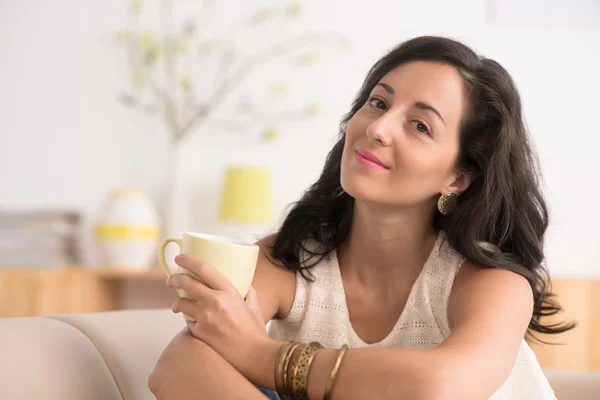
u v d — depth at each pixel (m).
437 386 0.95
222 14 3.53
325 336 1.34
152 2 3.55
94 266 3.53
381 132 1.18
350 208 1.36
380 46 3.45
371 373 0.97
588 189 3.33
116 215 3.22
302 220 1.36
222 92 3.52
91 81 3.57
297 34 3.49
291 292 1.35
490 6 3.38
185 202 3.50
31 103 3.59
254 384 1.04
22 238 3.09
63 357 1.03
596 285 2.95
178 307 1.08
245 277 1.07
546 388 1.30
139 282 3.44
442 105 1.22
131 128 3.55
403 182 1.20
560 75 3.35
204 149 3.52
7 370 0.94
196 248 1.05
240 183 3.23
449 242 1.30
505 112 1.28
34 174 3.58
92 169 3.57
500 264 1.24
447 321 1.27
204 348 1.05
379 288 1.33
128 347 1.18
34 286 2.98
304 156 3.47
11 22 3.60
